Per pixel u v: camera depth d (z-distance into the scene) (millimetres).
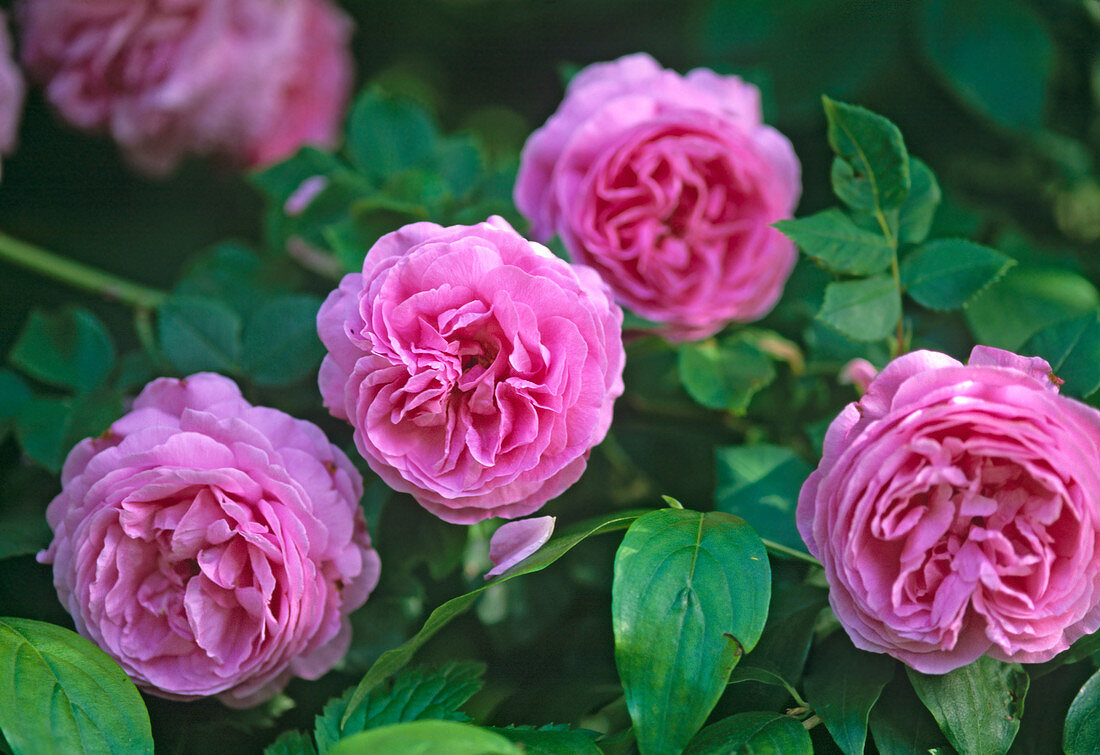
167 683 643
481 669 654
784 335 762
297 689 685
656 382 742
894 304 666
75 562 641
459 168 775
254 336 694
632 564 608
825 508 619
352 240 711
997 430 601
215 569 636
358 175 775
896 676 641
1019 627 609
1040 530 607
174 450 636
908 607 613
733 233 712
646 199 701
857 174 662
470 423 625
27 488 722
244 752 675
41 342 744
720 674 598
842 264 661
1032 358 619
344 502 642
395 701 646
